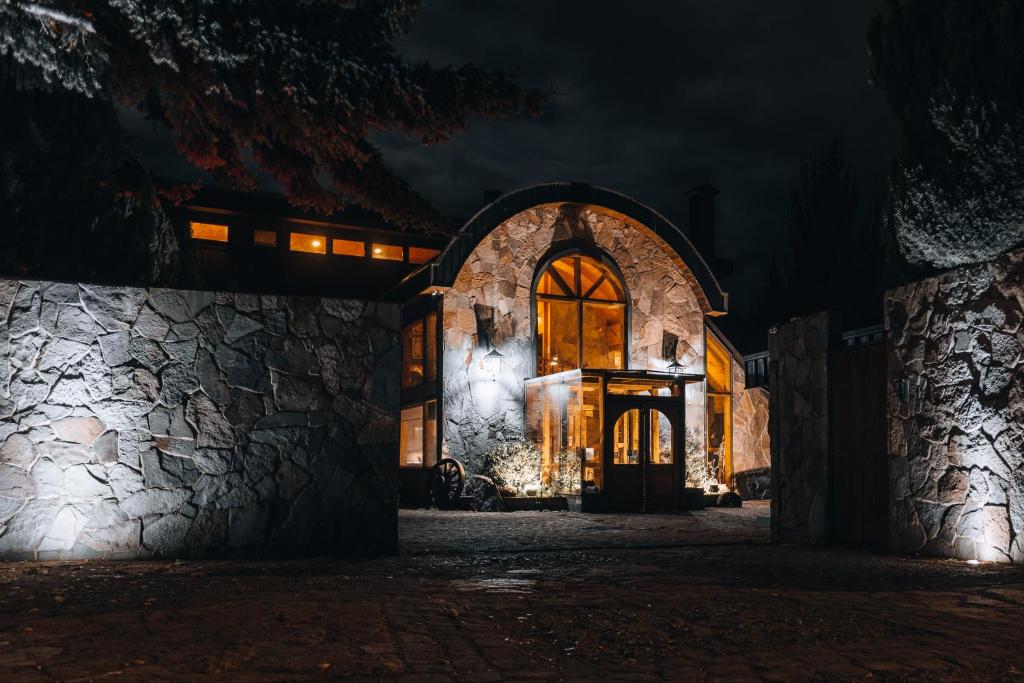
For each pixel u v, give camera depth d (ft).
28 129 38.19
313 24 32.73
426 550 30.50
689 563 27.20
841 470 33.50
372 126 33.65
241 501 27.81
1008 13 27.37
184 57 29.07
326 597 18.81
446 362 60.03
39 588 19.98
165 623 15.65
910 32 31.22
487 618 16.97
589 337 67.46
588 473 60.03
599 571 24.75
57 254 38.63
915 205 31.09
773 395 38.11
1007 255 25.39
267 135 37.47
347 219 71.36
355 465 29.17
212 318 28.25
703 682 12.39
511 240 63.21
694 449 65.41
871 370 32.14
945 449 27.71
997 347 25.66
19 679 11.82
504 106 35.19
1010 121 27.43
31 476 25.90
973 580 21.84
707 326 69.87
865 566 25.79
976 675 12.66
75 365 26.66
